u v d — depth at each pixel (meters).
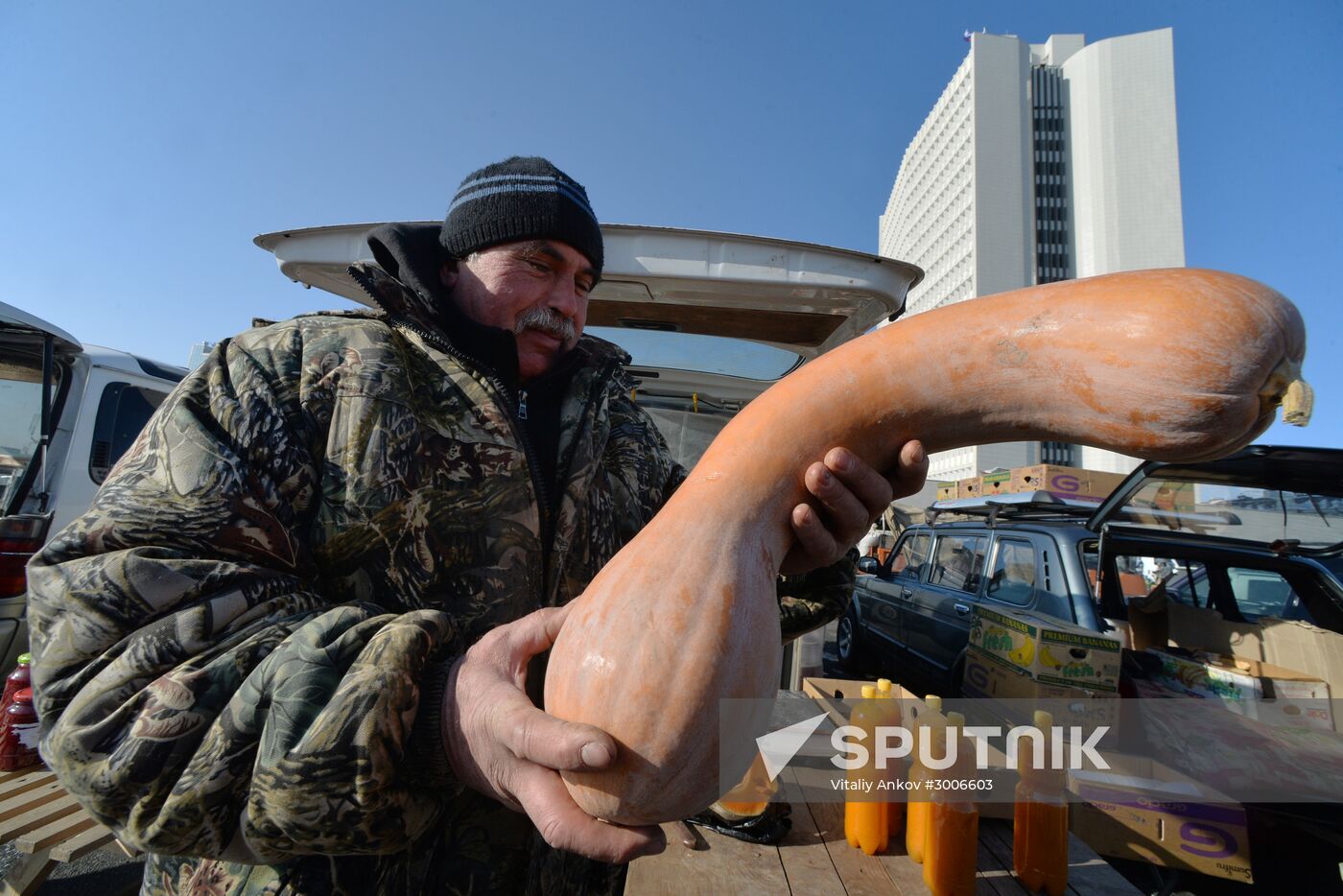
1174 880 2.62
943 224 67.56
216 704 0.72
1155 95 62.12
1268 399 0.87
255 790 0.69
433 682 0.77
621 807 0.75
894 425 0.97
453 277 1.46
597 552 1.28
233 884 0.92
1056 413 0.92
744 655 0.79
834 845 2.15
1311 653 3.23
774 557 0.90
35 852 2.31
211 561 0.81
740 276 2.86
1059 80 66.44
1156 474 3.72
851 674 7.18
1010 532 4.87
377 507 1.01
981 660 3.70
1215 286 0.88
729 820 2.14
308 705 0.70
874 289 2.90
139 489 0.85
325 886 0.90
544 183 1.34
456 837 1.06
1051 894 2.03
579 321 1.47
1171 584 4.18
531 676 1.17
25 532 4.02
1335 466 3.25
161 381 5.60
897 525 12.75
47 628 0.75
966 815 1.92
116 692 0.72
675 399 4.55
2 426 4.69
